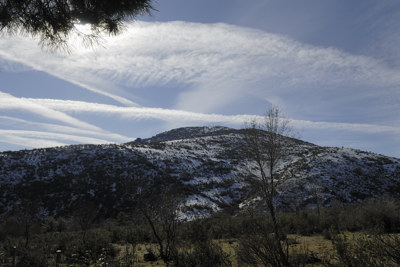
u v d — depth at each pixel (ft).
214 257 25.88
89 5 13.85
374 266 15.16
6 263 36.17
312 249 31.24
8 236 66.80
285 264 18.17
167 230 40.93
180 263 29.53
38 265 34.81
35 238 68.33
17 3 12.66
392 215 44.45
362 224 48.29
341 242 17.48
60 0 13.47
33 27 13.39
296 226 56.13
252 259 18.62
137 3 13.57
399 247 15.58
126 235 60.90
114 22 13.83
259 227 19.81
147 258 37.06
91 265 31.86
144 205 42.11
